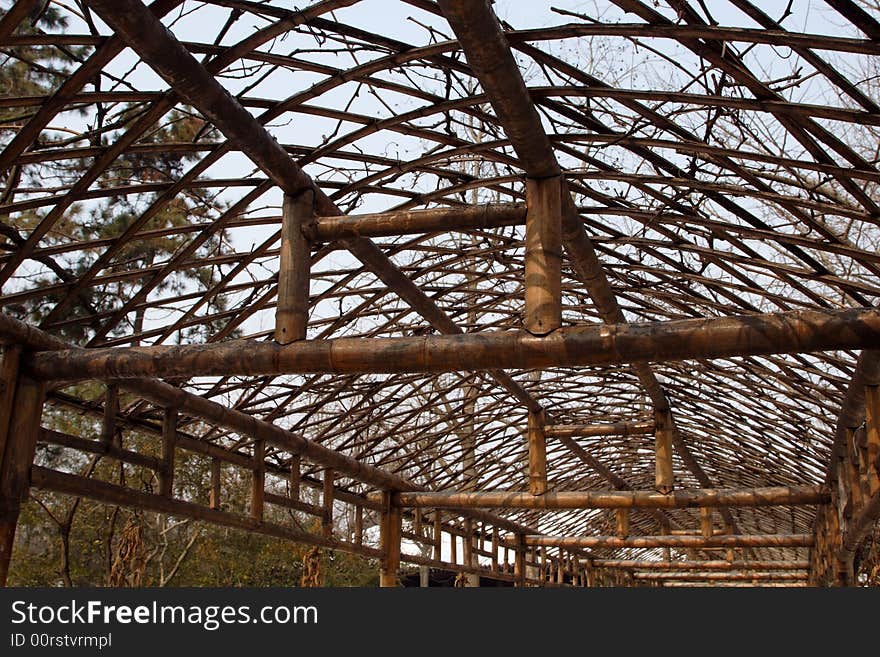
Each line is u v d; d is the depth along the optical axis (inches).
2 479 274.2
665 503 541.6
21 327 280.4
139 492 341.4
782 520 948.6
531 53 245.3
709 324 220.4
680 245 354.9
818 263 327.9
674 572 1229.7
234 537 940.0
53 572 810.8
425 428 595.5
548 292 234.5
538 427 524.7
